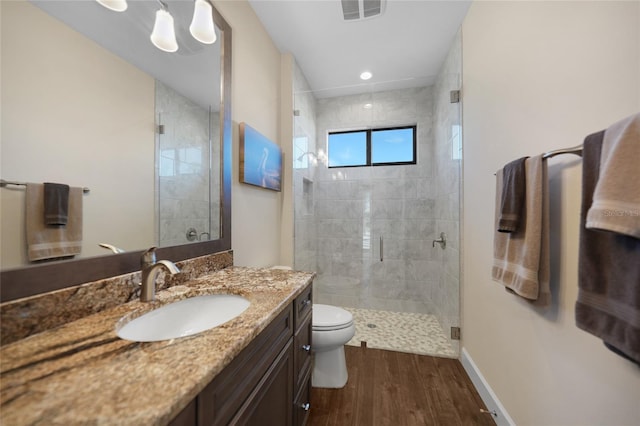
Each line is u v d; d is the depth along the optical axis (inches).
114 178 33.9
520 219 38.5
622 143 22.5
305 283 44.6
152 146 39.6
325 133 116.5
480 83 60.4
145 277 33.8
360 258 114.7
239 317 29.5
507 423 48.1
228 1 57.2
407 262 110.1
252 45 67.6
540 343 39.5
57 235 27.4
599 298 25.0
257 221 71.2
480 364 61.6
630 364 26.1
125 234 35.1
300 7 66.4
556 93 35.9
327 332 61.4
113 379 17.9
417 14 68.7
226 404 23.6
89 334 24.6
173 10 43.1
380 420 53.1
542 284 35.3
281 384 37.1
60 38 28.2
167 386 17.3
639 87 24.8
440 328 95.5
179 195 44.6
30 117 25.7
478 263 62.6
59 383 17.4
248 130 62.9
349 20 71.0
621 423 26.9
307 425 51.7
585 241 26.4
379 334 91.1
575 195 33.1
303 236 100.5
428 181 107.3
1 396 16.0
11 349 21.6
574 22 32.8
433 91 105.1
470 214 67.4
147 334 31.5
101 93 32.4
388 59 89.6
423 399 59.1
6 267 23.5
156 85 40.3
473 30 64.2
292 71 86.1
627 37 26.0
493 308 54.8
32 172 25.8
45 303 25.2
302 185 97.7
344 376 64.9
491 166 55.1
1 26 23.8
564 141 34.5
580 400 32.0
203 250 48.8
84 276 29.3
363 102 112.7
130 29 36.2
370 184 113.5
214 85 52.5
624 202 21.6
